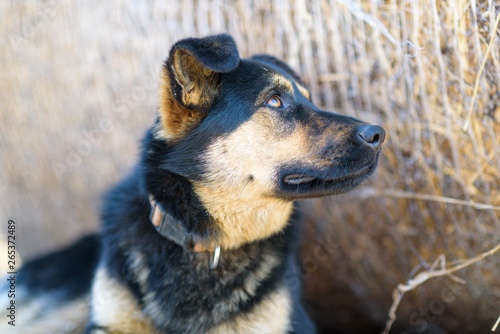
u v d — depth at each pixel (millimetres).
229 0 1145
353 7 1050
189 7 1170
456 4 983
